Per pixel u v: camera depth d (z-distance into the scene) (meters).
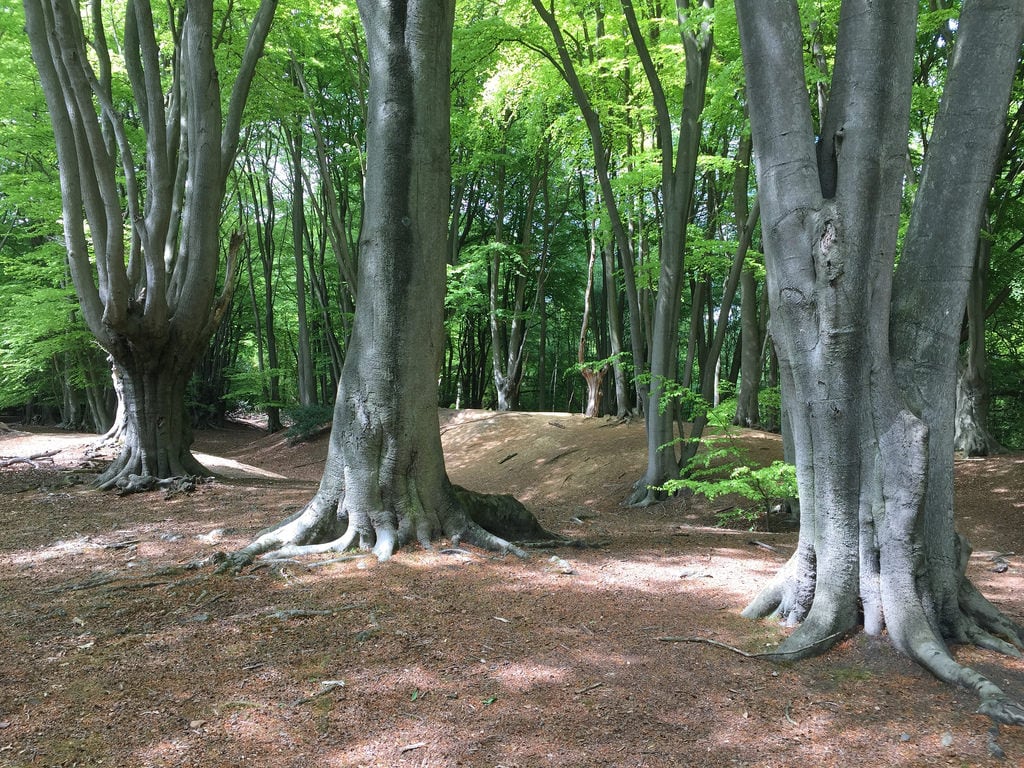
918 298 3.77
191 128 9.91
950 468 3.79
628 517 9.46
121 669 3.49
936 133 3.81
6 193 17.11
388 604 4.42
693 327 10.39
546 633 3.99
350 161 19.84
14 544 6.21
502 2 13.71
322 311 24.50
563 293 26.30
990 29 3.62
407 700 3.18
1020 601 4.92
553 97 13.30
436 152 5.81
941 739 2.87
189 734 2.88
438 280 5.89
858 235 3.68
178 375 10.49
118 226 8.94
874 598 3.73
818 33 9.17
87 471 11.53
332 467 5.84
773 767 2.69
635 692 3.28
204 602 4.48
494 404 31.28
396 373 5.71
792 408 4.11
